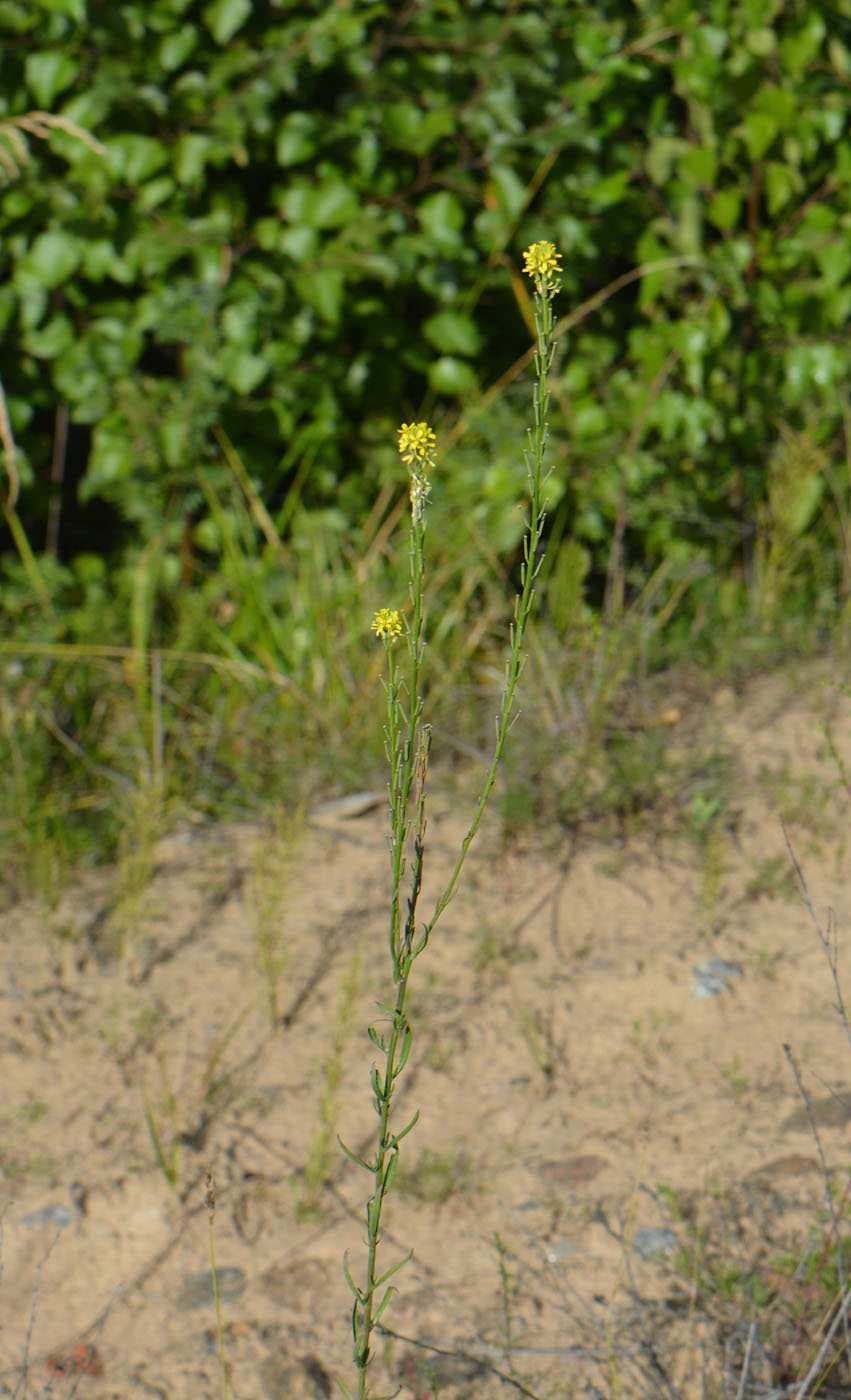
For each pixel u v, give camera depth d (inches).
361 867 131.0
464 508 155.3
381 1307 56.4
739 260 158.2
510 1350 83.5
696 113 155.2
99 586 160.9
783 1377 80.4
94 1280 92.0
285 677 150.3
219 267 150.1
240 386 150.3
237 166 155.0
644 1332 84.0
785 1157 95.1
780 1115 98.9
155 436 150.6
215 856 133.3
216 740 144.6
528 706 146.6
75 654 145.0
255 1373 84.4
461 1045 109.3
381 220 150.7
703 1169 95.6
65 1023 112.8
